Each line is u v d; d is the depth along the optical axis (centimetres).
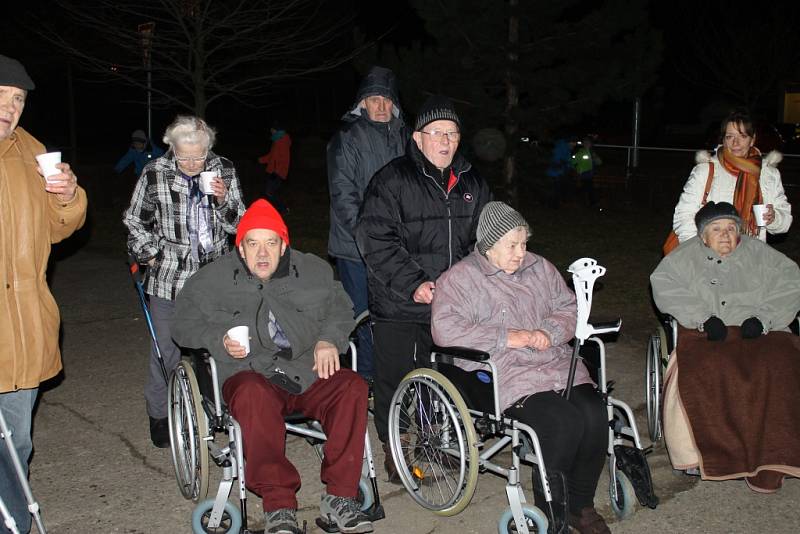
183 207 452
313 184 1845
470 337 409
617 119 3005
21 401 357
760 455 426
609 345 703
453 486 451
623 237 1234
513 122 1150
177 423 428
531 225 1356
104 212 1438
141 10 1297
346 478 385
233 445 381
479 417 417
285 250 424
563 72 1123
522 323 420
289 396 413
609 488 422
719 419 437
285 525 362
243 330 385
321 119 3481
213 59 1402
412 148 445
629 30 1254
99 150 2894
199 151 441
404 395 458
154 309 466
